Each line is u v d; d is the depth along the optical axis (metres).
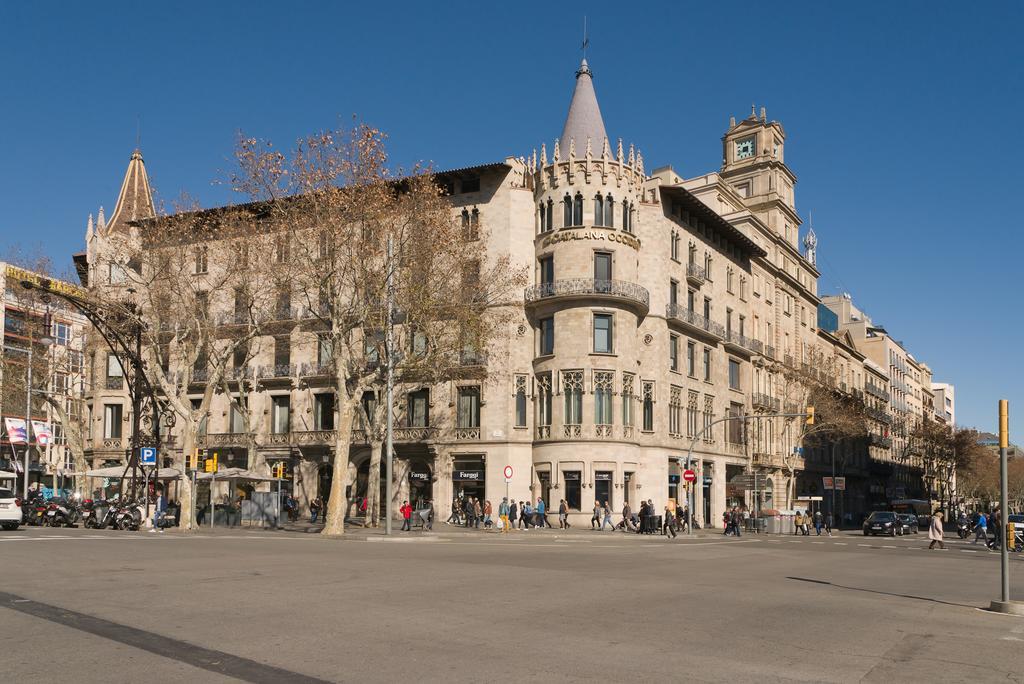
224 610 12.59
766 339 76.88
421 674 8.76
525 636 11.17
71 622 11.20
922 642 11.84
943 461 112.00
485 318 48.34
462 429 55.25
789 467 72.50
